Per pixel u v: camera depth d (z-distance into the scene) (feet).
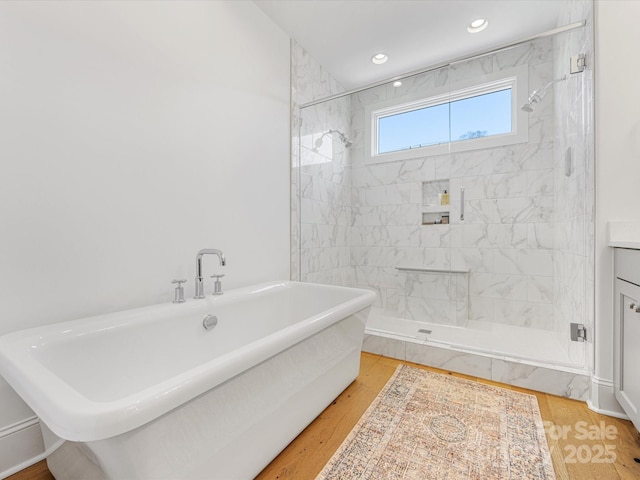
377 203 10.82
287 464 3.88
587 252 5.49
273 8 7.41
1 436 3.68
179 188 5.63
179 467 2.73
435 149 9.89
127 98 4.85
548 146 8.27
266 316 6.53
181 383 2.48
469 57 7.20
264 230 7.65
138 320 4.37
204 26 6.12
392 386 5.87
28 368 2.72
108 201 4.61
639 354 3.99
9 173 3.69
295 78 8.66
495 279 9.04
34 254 3.89
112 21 4.66
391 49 8.95
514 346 6.91
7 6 3.67
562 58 7.16
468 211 9.43
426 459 3.95
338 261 10.50
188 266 5.78
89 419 1.96
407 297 10.16
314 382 4.64
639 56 4.79
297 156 8.77
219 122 6.43
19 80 3.76
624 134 4.83
